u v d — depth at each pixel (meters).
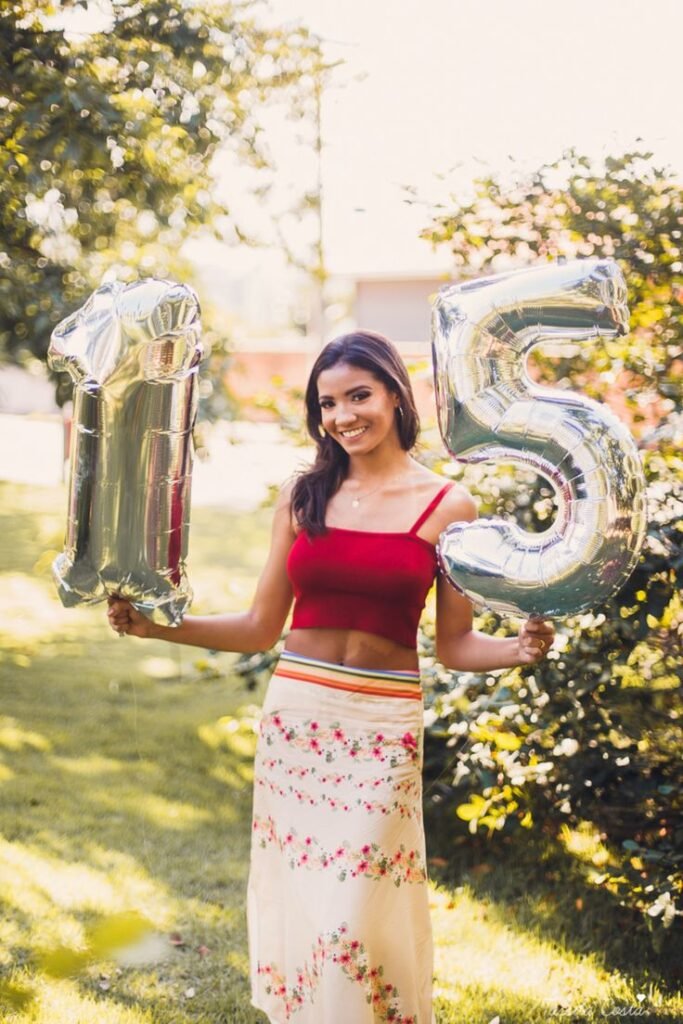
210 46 4.74
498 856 4.14
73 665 6.59
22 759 5.02
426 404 5.00
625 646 3.44
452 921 3.64
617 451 2.33
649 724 3.56
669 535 3.19
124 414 2.42
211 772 5.04
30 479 13.26
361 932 2.39
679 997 3.16
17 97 4.40
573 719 3.55
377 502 2.63
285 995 2.55
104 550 2.52
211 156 5.06
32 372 6.67
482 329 2.38
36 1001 2.93
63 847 4.09
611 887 3.57
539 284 2.36
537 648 2.50
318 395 2.69
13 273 5.30
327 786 2.51
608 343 3.82
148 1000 3.08
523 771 3.53
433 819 4.39
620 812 3.69
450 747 4.21
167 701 6.02
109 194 5.25
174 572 2.56
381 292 15.23
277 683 2.63
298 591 2.65
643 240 3.76
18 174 4.64
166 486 2.49
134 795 4.69
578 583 2.34
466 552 2.43
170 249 5.72
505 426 2.38
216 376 5.81
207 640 2.76
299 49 4.88
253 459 5.67
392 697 2.54
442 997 3.14
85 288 5.51
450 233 4.06
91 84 4.42
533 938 3.51
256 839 2.65
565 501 2.37
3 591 8.21
